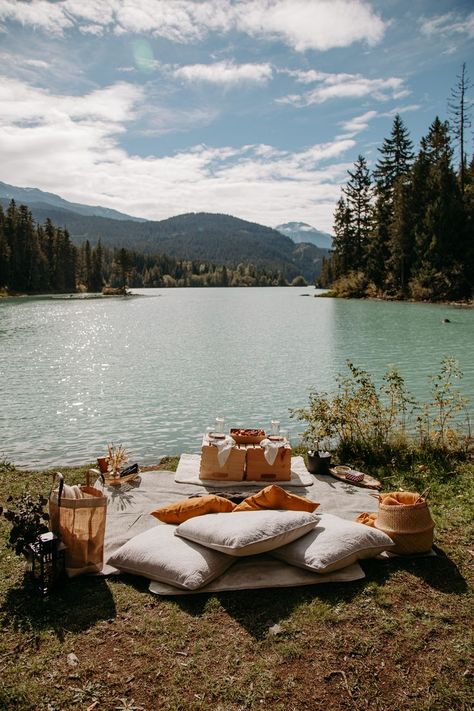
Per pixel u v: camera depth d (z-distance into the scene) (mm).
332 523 4891
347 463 7855
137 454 9516
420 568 4684
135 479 6977
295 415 12211
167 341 27625
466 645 3631
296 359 20734
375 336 27391
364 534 4691
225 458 6812
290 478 6992
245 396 14367
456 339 25188
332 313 44688
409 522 4848
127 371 18531
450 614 3980
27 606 4062
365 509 6031
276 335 29578
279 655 3539
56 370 18797
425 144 58938
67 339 28969
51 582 4242
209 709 3105
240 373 17906
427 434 8578
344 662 3479
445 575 4566
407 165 62406
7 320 42438
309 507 5203
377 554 4773
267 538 4430
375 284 62938
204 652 3570
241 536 4387
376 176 63750
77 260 121250
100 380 16844
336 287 72312
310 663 3471
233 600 4152
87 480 5367
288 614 3979
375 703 3156
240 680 3318
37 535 4367
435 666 3449
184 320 42250
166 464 8086
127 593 4277
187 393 14781
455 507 6023
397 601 4156
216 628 3820
